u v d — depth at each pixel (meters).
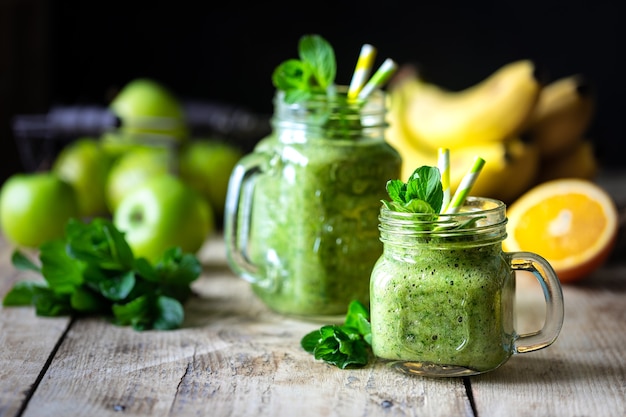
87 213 1.11
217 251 1.01
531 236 0.91
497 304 0.69
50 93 1.32
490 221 0.69
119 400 0.68
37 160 1.12
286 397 0.68
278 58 1.36
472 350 0.69
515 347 0.71
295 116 0.80
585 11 1.36
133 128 1.08
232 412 0.67
